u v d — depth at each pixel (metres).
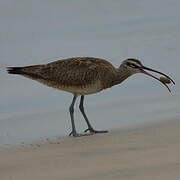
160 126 15.86
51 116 17.91
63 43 24.77
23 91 20.17
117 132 15.80
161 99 18.78
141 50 23.61
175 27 26.17
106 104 18.75
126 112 17.75
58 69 17.44
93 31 26.17
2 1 30.31
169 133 15.02
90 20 27.75
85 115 16.92
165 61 22.41
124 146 14.16
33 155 13.98
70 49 24.06
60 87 17.58
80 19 27.89
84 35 25.61
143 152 13.47
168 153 13.23
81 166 12.84
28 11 29.27
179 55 22.97
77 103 19.14
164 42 24.34
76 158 13.50
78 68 17.34
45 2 30.27
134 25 26.84
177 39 24.64
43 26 27.11
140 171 12.12
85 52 23.64
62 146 14.76
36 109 18.59
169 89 18.39
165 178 11.58
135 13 28.59
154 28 26.22
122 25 26.86
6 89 20.31
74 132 16.09
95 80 17.39
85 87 17.38
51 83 17.61
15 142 15.42
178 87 19.97
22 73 17.53
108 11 29.05
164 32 25.61
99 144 14.67
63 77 17.36
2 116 17.97
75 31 26.23
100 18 28.00
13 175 12.51
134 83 20.70
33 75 17.58
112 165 12.71
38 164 13.20
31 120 17.48
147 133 15.22
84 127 16.98
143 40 24.73
